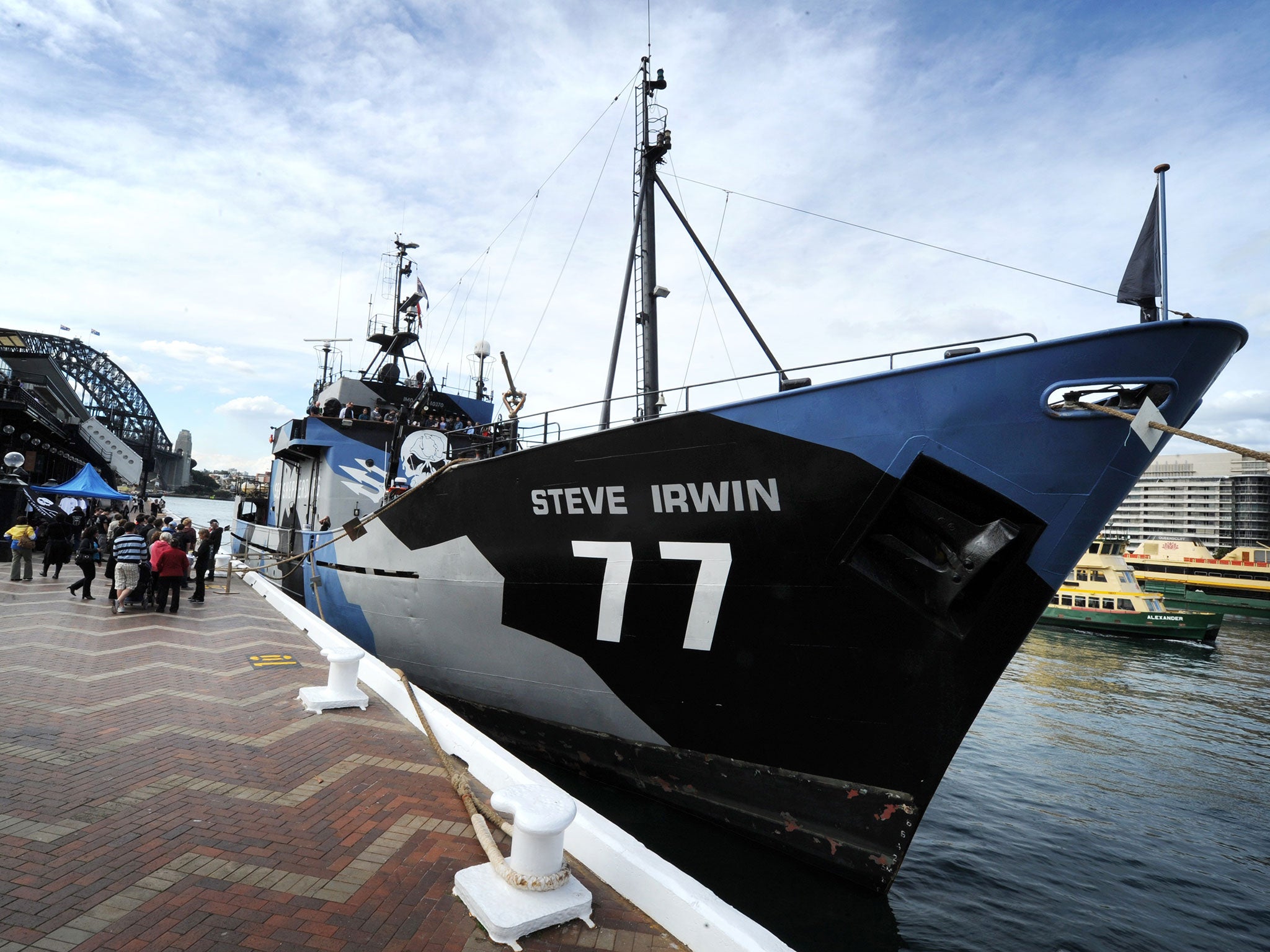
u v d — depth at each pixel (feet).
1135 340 16.97
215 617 41.16
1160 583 177.78
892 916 20.90
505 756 17.56
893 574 19.56
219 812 14.99
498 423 31.96
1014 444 18.04
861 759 20.92
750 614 21.57
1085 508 17.85
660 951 11.20
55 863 12.35
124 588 39.86
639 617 23.67
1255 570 169.78
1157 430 17.12
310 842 13.93
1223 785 41.75
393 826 14.97
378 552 34.63
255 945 10.43
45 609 39.27
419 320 61.11
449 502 29.53
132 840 13.42
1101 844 31.76
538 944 11.12
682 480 21.91
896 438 18.84
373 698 25.62
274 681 26.84
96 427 152.66
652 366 32.86
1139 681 77.00
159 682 25.43
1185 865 29.78
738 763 23.16
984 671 19.08
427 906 11.94
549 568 25.80
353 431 48.57
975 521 19.11
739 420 20.65
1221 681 77.77
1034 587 18.70
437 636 30.96
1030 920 23.91
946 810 35.22
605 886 13.34
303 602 44.27
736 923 11.02
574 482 24.49
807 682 21.20
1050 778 42.06
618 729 25.77
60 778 16.10
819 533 19.95
